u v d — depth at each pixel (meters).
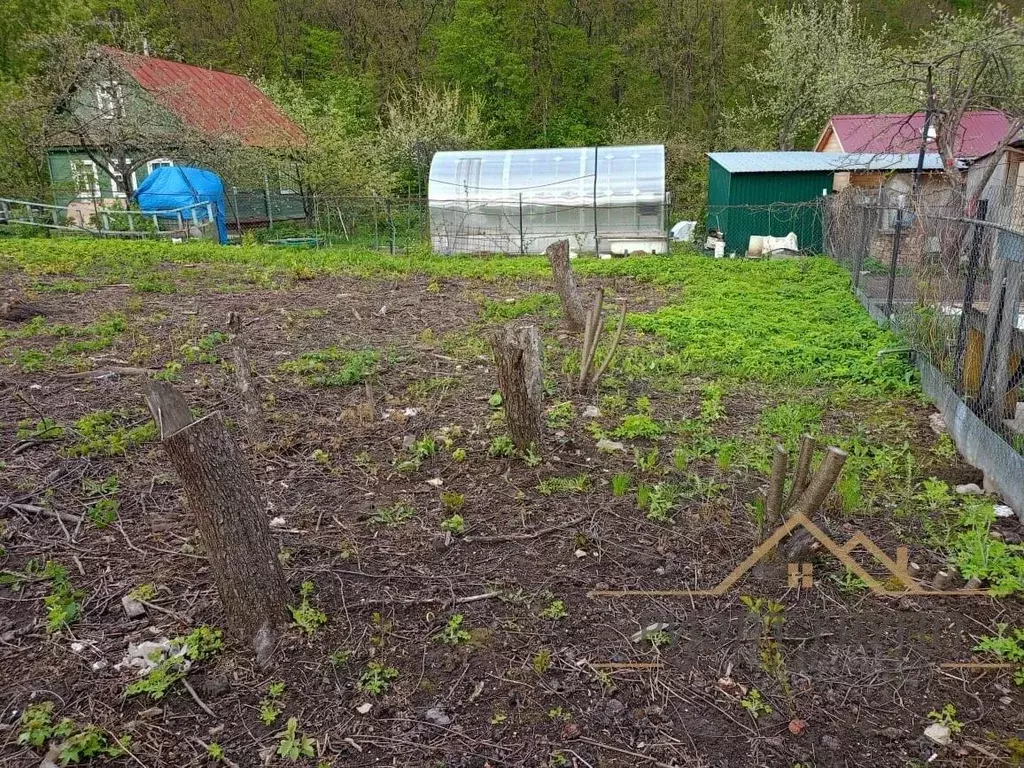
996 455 4.81
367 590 3.71
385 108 36.06
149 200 22.05
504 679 3.13
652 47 35.06
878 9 32.28
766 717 2.95
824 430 5.89
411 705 2.99
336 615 3.50
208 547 3.23
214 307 10.73
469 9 36.31
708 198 24.39
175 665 3.15
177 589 3.70
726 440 5.59
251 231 25.39
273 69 36.81
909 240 8.80
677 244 21.19
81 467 4.97
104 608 3.55
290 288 12.61
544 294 11.77
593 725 2.91
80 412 6.02
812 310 10.38
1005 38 11.05
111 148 21.69
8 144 21.12
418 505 4.55
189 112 23.44
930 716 2.95
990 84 13.28
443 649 3.30
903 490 4.78
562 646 3.33
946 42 18.80
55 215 21.09
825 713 2.98
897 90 23.42
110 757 2.73
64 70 20.83
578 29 36.81
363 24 37.69
